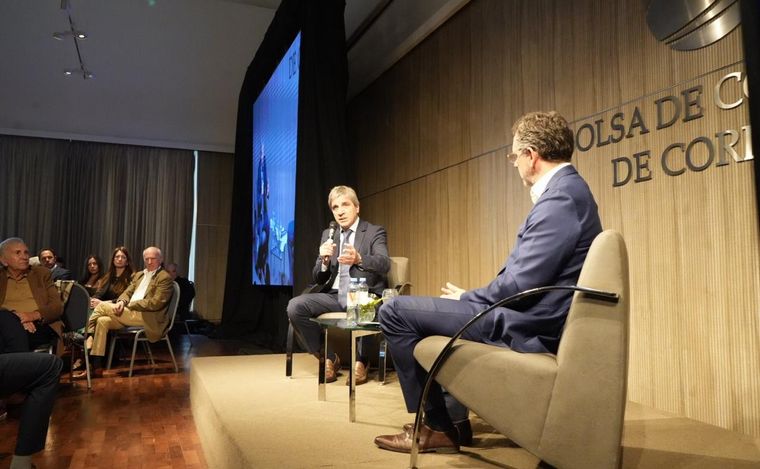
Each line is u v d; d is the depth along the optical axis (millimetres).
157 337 4918
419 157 5020
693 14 2518
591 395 1381
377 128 5922
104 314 4852
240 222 7922
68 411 3547
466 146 4297
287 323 5961
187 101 8469
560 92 3336
